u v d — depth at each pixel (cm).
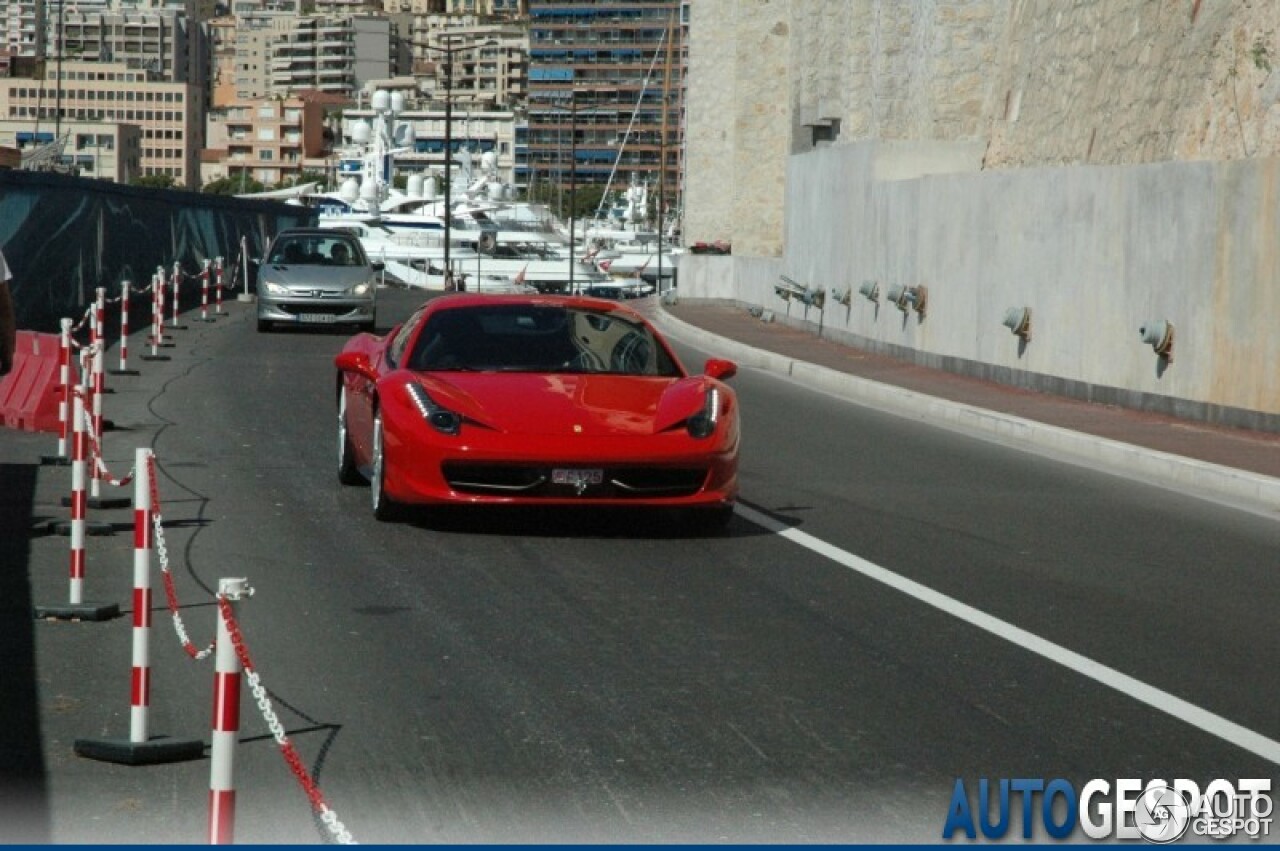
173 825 560
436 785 605
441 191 11275
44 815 568
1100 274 2150
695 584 979
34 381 1703
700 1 5956
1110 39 2795
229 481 1344
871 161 3183
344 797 591
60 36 7938
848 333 3269
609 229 10288
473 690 733
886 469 1555
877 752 654
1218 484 1481
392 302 4184
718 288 4959
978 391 2306
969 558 1092
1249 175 1817
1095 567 1073
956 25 3406
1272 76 2203
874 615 905
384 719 687
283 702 710
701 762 637
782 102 5219
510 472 1093
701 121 6016
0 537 1089
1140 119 2608
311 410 1884
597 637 838
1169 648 844
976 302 2548
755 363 2916
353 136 9538
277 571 989
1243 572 1074
